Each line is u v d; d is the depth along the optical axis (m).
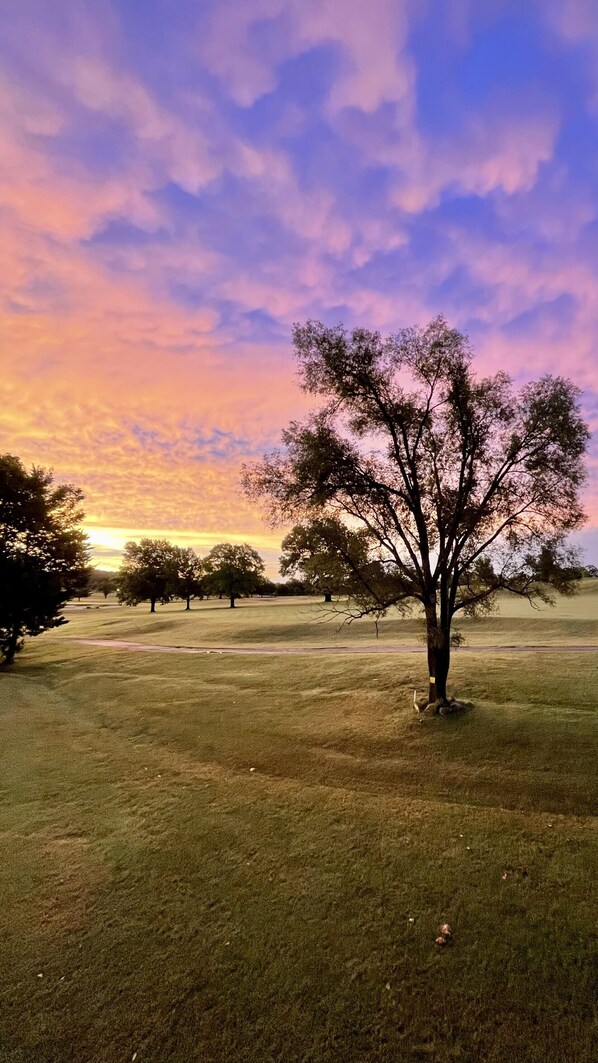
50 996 4.88
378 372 14.27
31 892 6.63
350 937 5.60
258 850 7.57
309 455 13.97
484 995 4.73
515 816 8.32
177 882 6.79
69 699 19.77
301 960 5.27
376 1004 4.68
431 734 12.23
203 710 15.98
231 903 6.29
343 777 10.47
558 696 14.02
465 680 16.45
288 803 9.26
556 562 13.32
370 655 22.94
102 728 15.10
